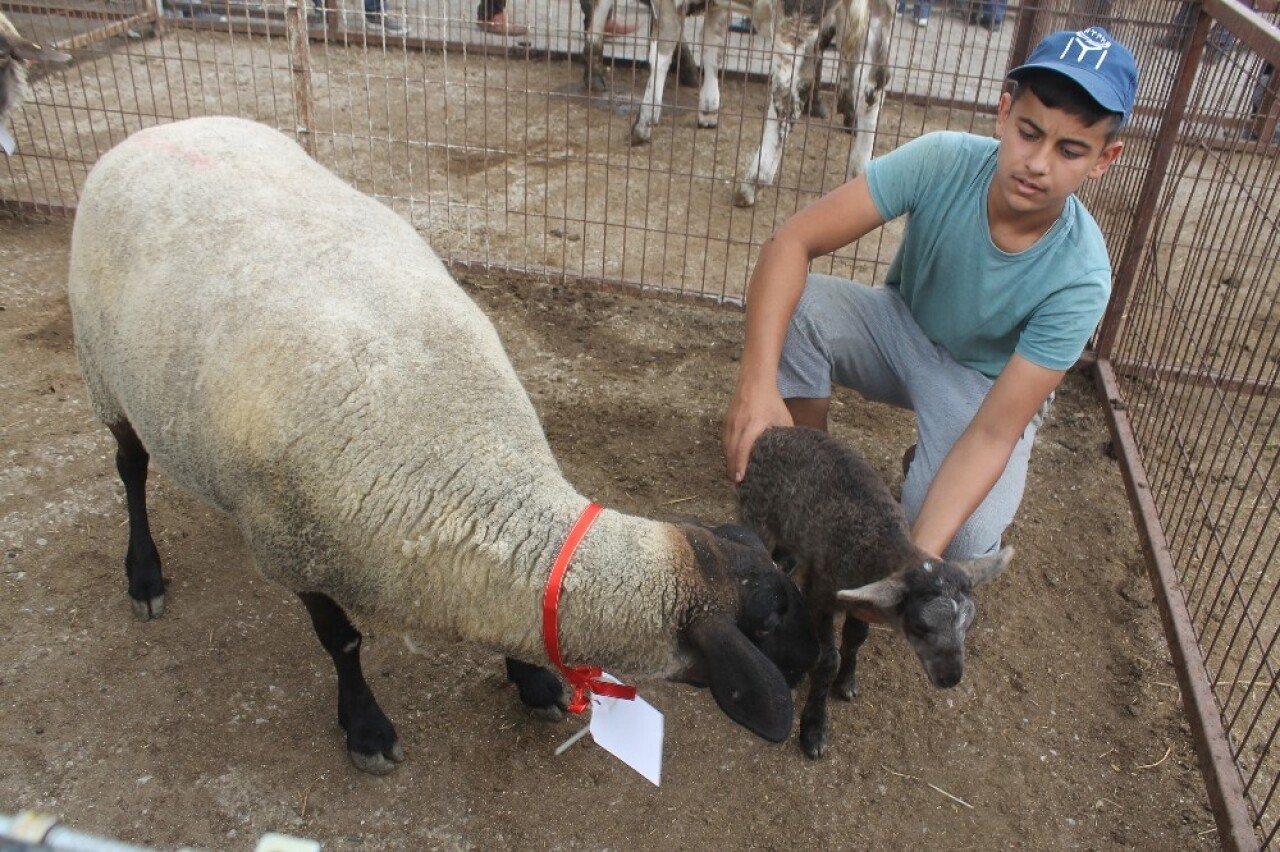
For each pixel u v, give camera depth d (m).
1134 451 4.59
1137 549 4.27
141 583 3.54
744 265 6.25
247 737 3.20
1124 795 3.24
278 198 2.95
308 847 0.90
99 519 3.96
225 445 2.61
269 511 2.60
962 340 3.65
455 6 11.17
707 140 8.17
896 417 5.02
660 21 7.54
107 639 3.48
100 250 2.98
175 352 2.71
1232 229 7.03
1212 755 3.16
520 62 9.61
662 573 2.42
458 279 5.84
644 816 3.09
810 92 6.46
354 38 9.63
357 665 3.01
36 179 6.56
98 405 3.23
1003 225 3.29
